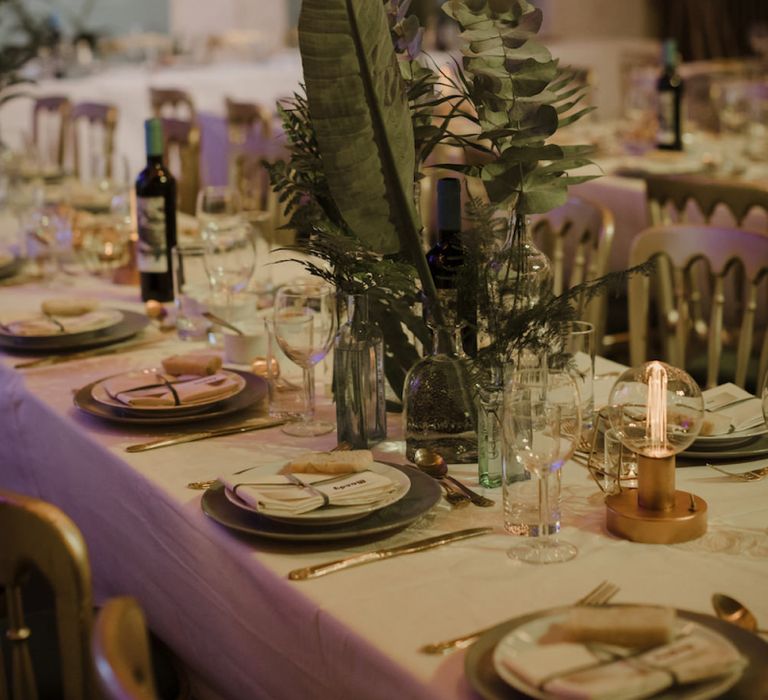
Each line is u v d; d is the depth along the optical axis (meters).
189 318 2.26
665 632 0.98
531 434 1.25
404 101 1.47
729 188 2.92
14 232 3.50
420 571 1.24
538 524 1.33
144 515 1.56
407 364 1.68
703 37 9.48
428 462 1.50
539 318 1.47
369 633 1.11
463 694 1.00
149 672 1.00
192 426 1.75
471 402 1.54
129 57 7.15
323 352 1.71
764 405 1.47
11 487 2.12
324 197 1.67
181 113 6.66
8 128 6.11
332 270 1.66
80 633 1.21
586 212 2.70
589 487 1.47
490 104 1.46
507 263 1.54
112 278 2.86
